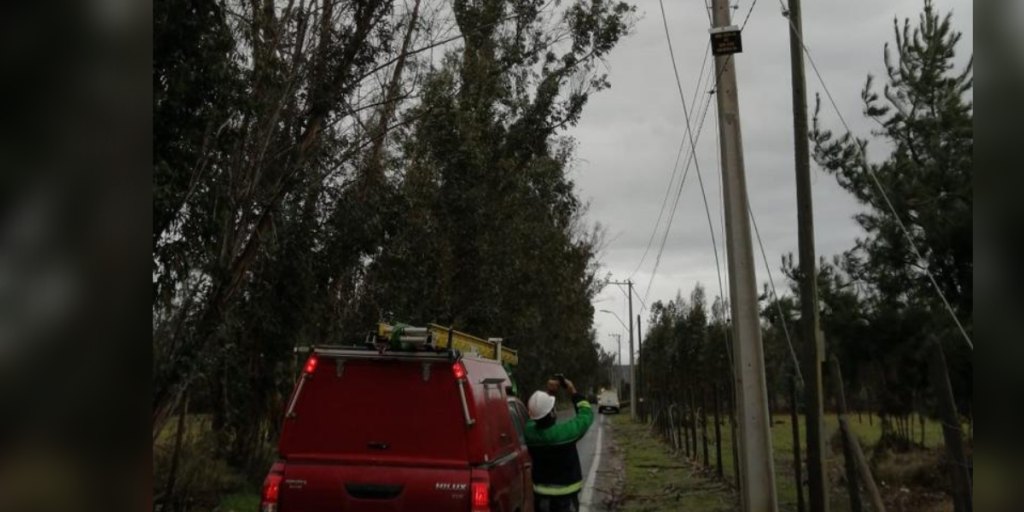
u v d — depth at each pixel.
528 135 21.11
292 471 6.76
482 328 20.98
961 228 10.55
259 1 11.23
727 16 12.09
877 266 12.70
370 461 6.77
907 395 13.37
